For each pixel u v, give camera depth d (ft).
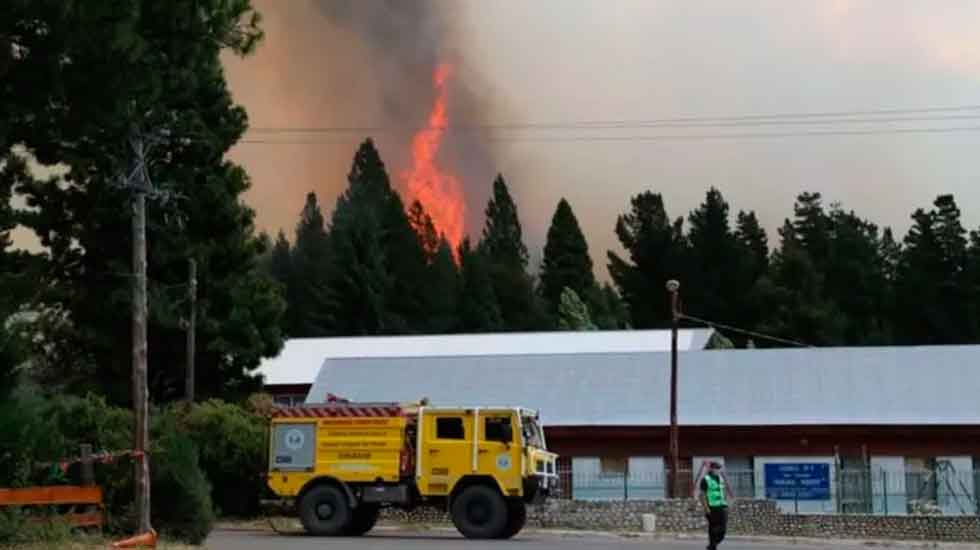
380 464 104.68
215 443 123.34
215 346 134.92
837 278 378.73
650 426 154.40
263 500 125.49
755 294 377.50
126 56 61.05
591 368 173.17
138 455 78.79
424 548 86.28
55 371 133.90
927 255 364.99
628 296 406.82
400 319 354.95
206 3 64.75
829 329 349.61
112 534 81.56
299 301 350.64
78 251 131.95
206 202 132.57
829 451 150.61
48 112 64.59
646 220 414.62
